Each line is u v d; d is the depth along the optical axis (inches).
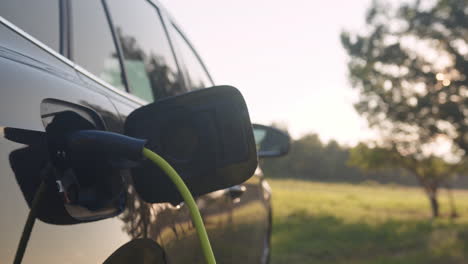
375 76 1079.0
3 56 47.0
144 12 99.0
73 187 48.8
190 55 125.0
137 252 57.3
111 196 54.2
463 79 938.1
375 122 1128.2
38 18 60.4
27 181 43.0
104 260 49.8
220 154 53.1
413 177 5541.3
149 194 54.2
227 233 108.3
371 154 1375.5
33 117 45.8
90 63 69.5
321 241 631.2
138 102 78.7
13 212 40.7
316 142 5305.1
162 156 53.1
